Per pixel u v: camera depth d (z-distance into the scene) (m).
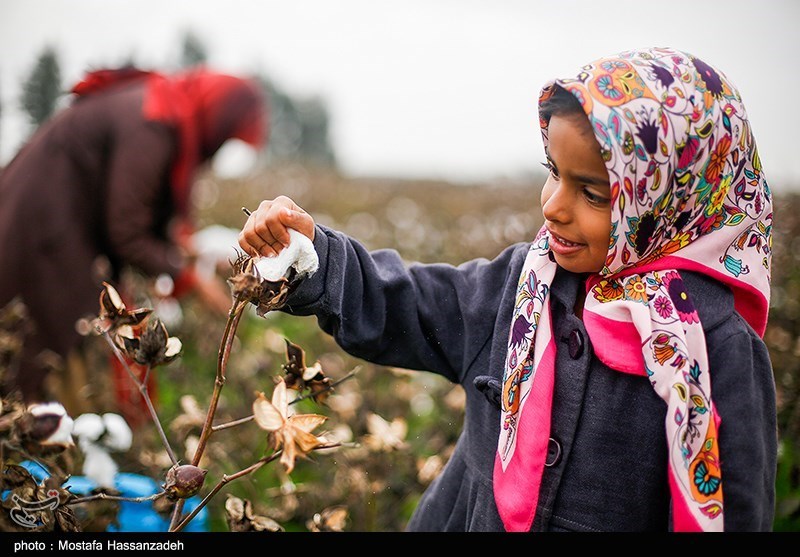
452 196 8.48
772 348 2.58
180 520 1.35
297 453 1.08
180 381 3.11
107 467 1.52
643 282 1.24
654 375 1.18
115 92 2.84
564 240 1.23
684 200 1.25
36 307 2.66
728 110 1.26
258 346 3.38
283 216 1.20
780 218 4.67
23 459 1.41
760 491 1.14
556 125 1.19
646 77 1.21
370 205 7.64
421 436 2.54
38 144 2.76
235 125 3.05
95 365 2.92
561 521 1.24
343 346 1.37
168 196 2.91
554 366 1.27
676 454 1.14
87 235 2.76
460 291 1.46
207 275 3.02
